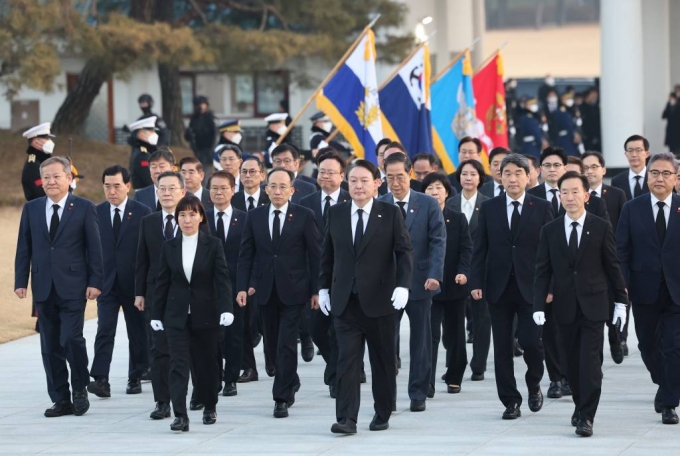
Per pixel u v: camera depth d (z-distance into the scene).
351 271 24.81
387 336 25.00
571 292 24.73
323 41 75.56
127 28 67.38
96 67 72.50
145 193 33.22
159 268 25.98
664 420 25.39
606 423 25.55
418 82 42.56
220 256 25.77
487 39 136.75
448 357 29.55
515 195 27.11
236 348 29.88
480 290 27.33
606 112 86.50
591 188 33.25
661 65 100.25
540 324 25.22
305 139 99.06
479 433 24.80
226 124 45.03
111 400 29.55
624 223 26.72
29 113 97.38
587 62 133.38
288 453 23.28
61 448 24.34
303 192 34.22
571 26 135.88
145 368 30.64
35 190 38.88
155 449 23.98
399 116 42.72
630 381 30.52
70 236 27.84
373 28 83.25
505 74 132.00
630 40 85.69
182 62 69.38
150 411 28.05
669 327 25.81
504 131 50.12
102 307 30.11
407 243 24.92
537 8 139.25
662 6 100.00
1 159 75.50
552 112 88.12
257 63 74.88
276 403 27.12
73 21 67.12
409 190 28.30
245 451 23.58
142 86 98.25
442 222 27.84
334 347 29.05
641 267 26.39
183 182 28.41
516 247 26.81
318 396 29.55
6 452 24.11
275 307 28.25
